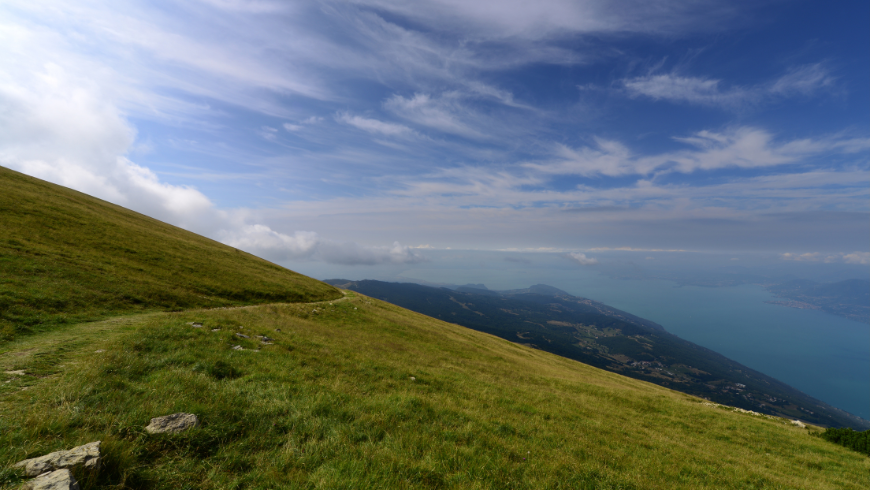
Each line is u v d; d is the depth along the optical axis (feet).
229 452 21.06
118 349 38.17
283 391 33.73
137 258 122.01
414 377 60.49
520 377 93.71
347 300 186.70
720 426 73.00
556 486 25.85
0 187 130.31
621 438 48.26
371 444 25.96
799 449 64.13
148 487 16.71
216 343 50.21
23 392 24.04
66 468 14.75
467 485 22.82
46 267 78.95
